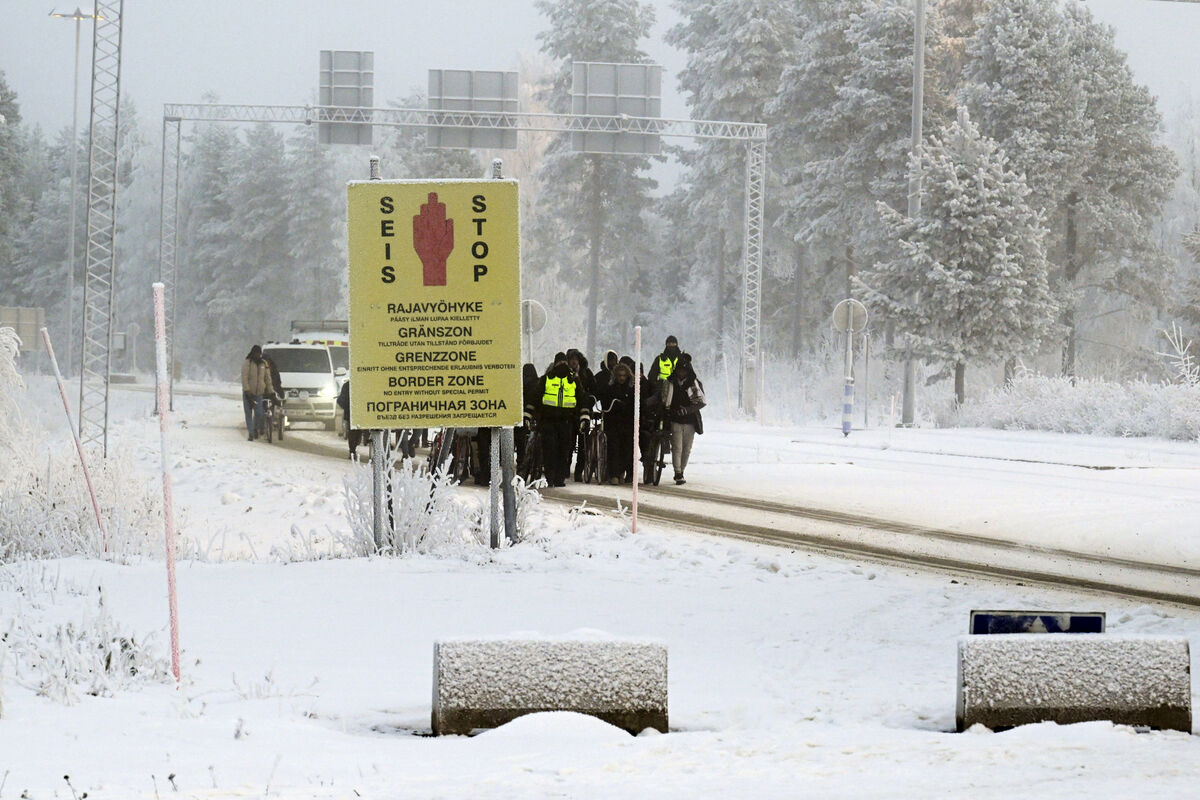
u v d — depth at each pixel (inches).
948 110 6501.0
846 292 7293.3
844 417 3747.5
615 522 1836.9
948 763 617.6
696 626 1102.4
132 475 1756.9
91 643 845.8
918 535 1776.6
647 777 586.9
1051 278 6515.8
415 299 1483.8
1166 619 1160.8
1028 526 1867.6
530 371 2391.7
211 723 693.3
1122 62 6766.7
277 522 1957.4
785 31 7849.4
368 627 1061.8
